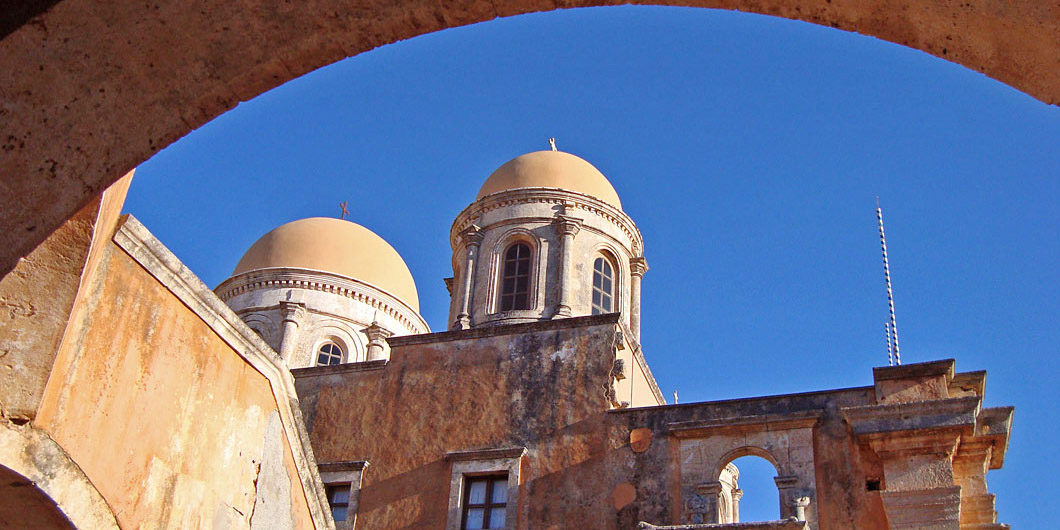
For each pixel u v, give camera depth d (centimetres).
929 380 2066
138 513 1011
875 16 507
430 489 2316
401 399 2470
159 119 562
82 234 754
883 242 2503
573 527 2180
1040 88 510
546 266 2853
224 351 1193
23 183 558
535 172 3073
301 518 1335
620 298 2953
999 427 1981
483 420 2375
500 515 2242
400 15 533
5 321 755
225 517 1171
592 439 2272
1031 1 471
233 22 530
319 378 2580
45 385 775
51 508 859
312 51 549
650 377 2805
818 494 2034
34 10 524
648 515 2136
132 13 523
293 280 3412
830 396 2147
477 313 2842
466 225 3059
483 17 534
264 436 1273
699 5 521
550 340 2434
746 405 2198
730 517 2833
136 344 1021
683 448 2191
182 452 1097
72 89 545
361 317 3425
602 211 3000
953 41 506
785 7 515
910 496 1911
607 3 524
